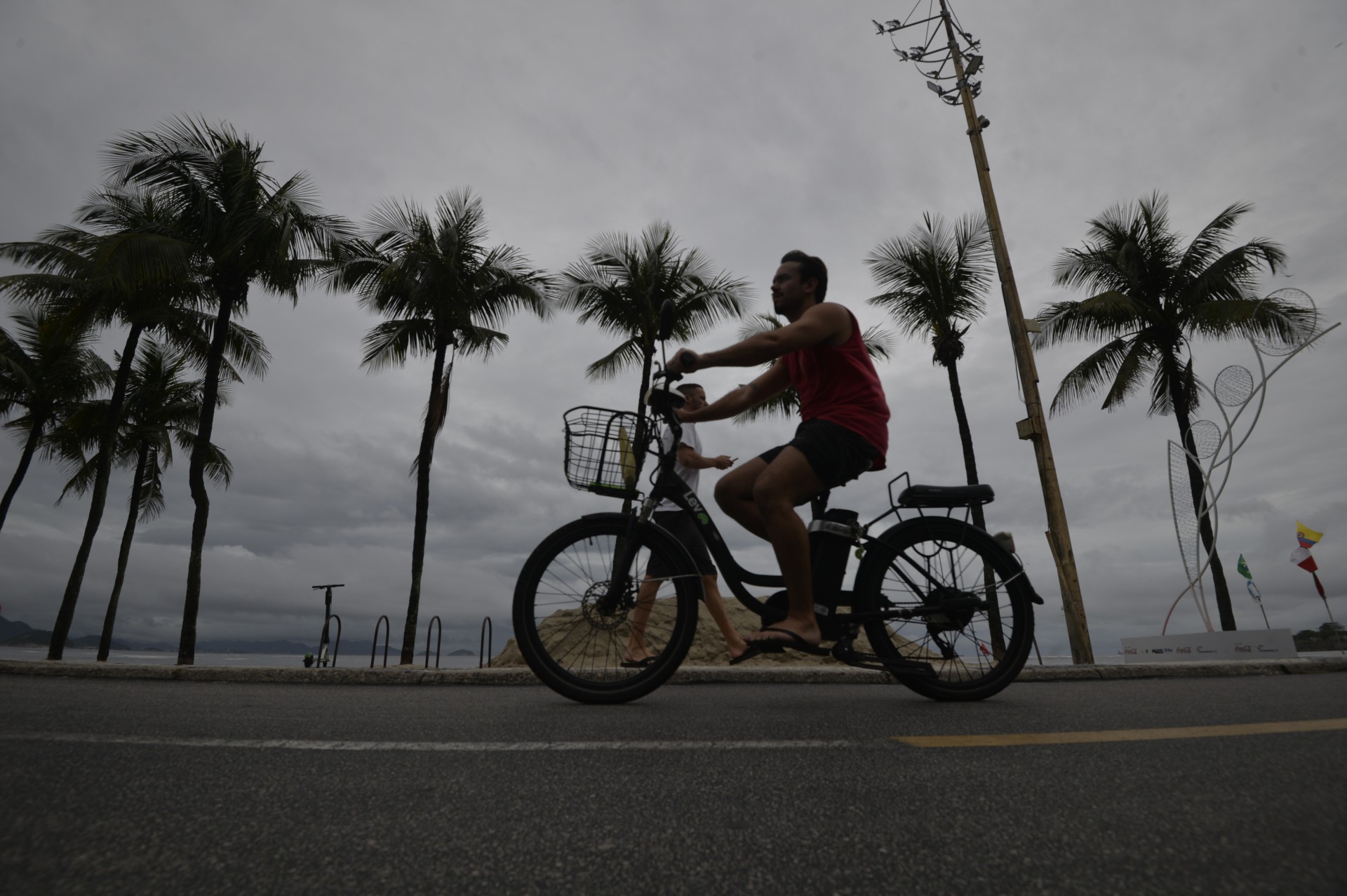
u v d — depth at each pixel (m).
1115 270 17.16
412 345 16.58
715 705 3.04
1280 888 1.01
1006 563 3.26
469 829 1.30
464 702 3.21
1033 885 1.05
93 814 1.35
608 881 1.08
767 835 1.27
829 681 4.76
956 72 8.88
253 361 20.19
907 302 16.45
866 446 2.92
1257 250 15.55
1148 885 1.04
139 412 21.94
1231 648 5.92
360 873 1.10
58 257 16.20
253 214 14.22
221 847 1.20
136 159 13.72
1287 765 1.72
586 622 3.23
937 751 1.95
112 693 3.47
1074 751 1.94
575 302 16.20
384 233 16.05
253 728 2.31
